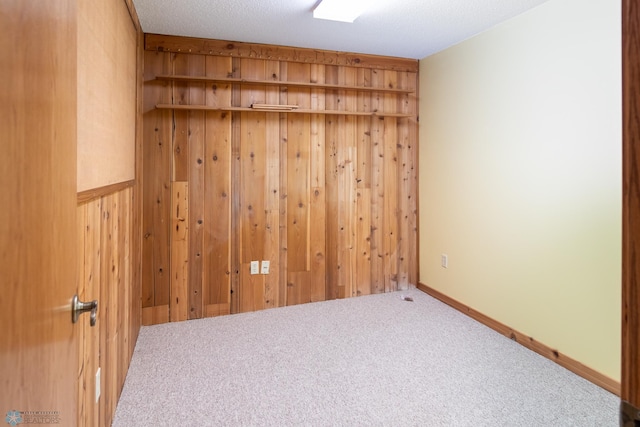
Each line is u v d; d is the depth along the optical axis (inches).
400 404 79.7
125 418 75.0
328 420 74.7
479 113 123.0
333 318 127.3
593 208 88.8
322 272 144.6
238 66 130.1
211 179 129.2
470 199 127.7
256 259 135.7
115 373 78.1
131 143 102.8
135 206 110.5
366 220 149.9
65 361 32.7
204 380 89.1
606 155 85.8
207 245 129.6
